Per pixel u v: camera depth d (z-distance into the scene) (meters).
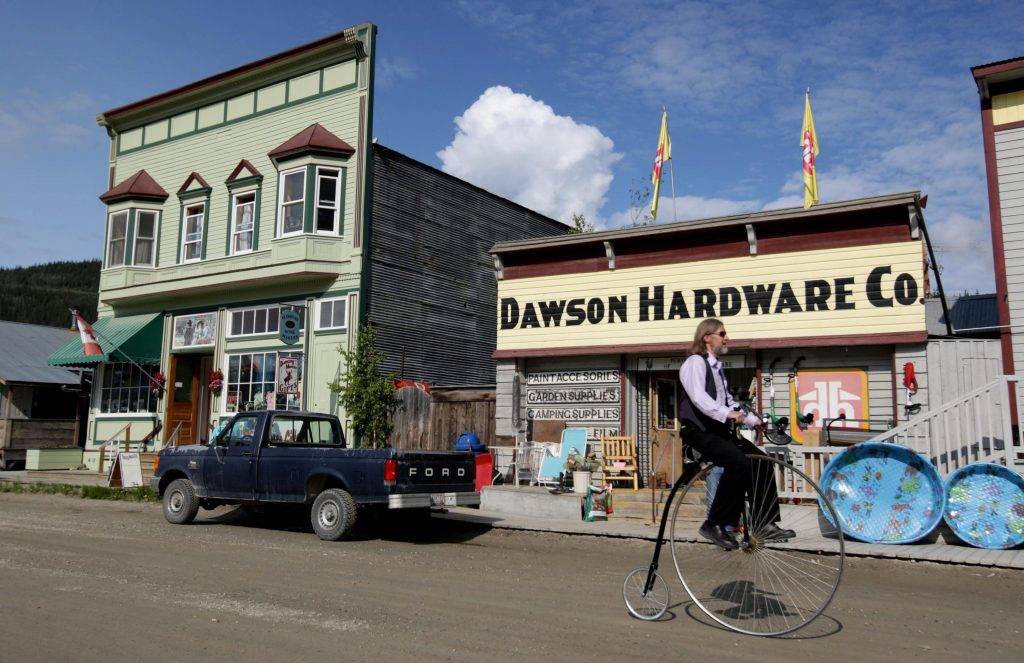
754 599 6.64
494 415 17.53
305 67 20.70
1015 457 10.23
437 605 6.70
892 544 9.59
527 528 11.88
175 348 22.47
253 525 12.95
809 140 17.08
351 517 10.98
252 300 20.98
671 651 5.27
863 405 13.18
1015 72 13.34
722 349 6.03
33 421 27.17
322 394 19.19
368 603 6.72
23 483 19.28
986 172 13.73
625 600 6.36
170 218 23.20
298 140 19.88
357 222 19.20
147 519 13.33
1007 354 13.11
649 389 15.61
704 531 5.96
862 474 10.12
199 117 22.94
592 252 15.93
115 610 6.32
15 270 130.50
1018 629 6.02
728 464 5.77
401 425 18.56
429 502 11.30
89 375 27.27
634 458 14.94
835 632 5.84
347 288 19.14
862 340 13.06
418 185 21.12
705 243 14.79
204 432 22.28
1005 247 13.38
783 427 6.62
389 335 19.67
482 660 5.05
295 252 19.28
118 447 22.27
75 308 21.55
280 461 11.97
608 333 15.53
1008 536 9.31
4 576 7.75
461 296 22.33
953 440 12.16
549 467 14.98
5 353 28.73
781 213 13.83
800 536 10.15
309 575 8.08
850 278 13.42
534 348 16.22
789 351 13.85
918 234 13.00
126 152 24.62
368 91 19.56
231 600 6.75
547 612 6.46
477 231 23.27
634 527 11.77
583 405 15.79
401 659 5.06
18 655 5.09
